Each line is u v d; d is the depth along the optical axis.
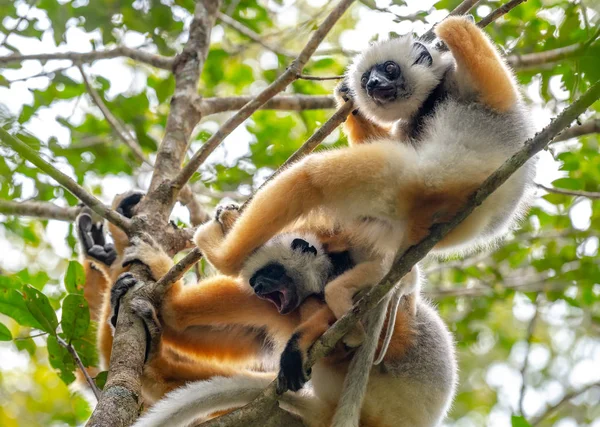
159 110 13.28
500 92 6.86
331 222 7.47
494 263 13.45
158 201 8.41
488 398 17.95
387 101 7.86
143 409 7.84
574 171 11.96
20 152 7.22
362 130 8.37
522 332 17.95
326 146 12.09
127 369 6.68
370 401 7.35
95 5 11.33
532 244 13.19
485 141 6.69
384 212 6.64
